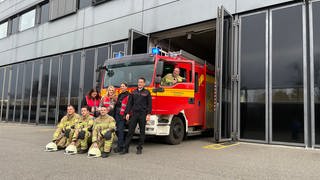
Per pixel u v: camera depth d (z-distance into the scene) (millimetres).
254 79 10320
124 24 14648
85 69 16406
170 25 12820
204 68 11148
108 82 9555
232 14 11055
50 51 18734
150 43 13789
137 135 8898
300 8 9695
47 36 19172
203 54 18375
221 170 5703
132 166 5973
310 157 7320
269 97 9922
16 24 22438
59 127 8039
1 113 22656
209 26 12133
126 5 14703
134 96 7625
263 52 10258
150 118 8484
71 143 7547
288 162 6621
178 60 9414
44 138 10805
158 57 8867
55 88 18047
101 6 15969
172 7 12859
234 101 10562
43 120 18562
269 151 8219
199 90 10641
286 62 9742
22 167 5691
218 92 9844
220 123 9836
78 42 16922
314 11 9430
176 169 5734
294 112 9391
